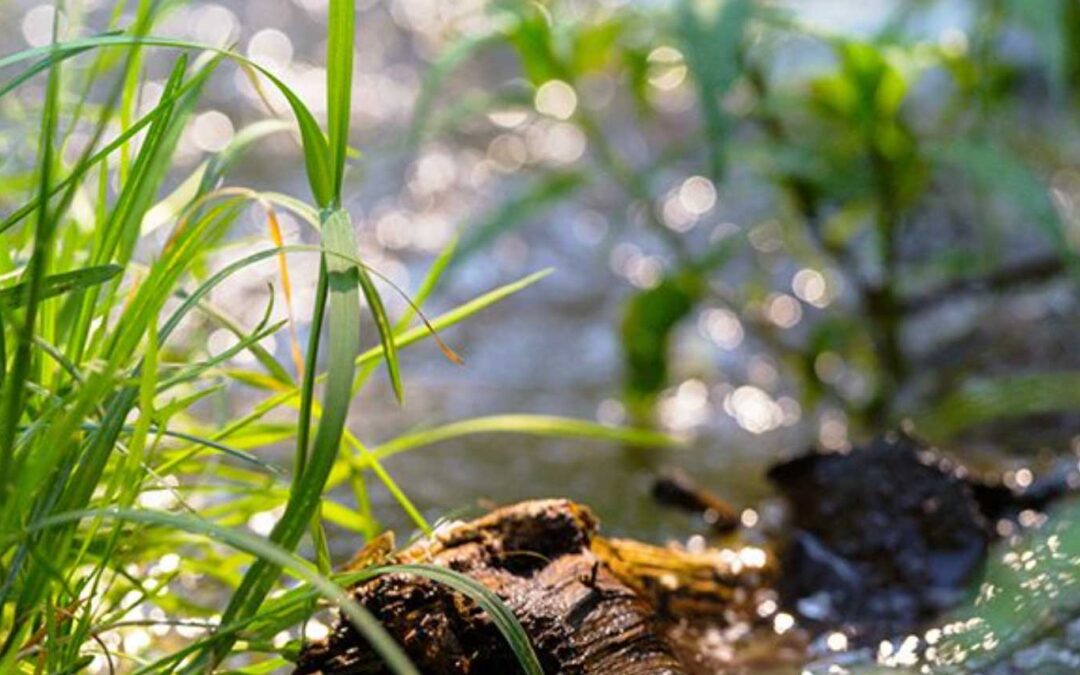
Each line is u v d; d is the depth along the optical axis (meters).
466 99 3.67
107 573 2.26
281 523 1.68
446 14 6.94
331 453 1.65
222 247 2.48
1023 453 3.30
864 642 2.38
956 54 3.82
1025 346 3.98
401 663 1.46
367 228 5.09
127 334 1.80
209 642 1.77
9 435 1.65
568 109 4.18
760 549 2.71
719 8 3.12
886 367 3.78
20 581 1.87
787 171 3.68
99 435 1.78
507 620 1.75
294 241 4.85
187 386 2.81
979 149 3.44
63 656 1.85
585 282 4.77
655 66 3.69
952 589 2.52
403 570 1.80
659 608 2.40
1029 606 2.27
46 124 1.89
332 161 1.84
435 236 5.05
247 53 6.52
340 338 1.68
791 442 3.58
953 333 4.12
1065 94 3.53
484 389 4.02
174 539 2.34
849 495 2.68
